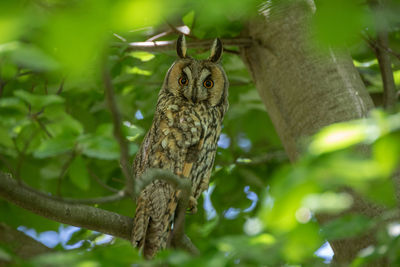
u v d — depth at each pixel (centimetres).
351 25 332
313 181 341
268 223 360
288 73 973
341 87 923
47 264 480
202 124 1084
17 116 651
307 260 526
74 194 1331
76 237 1240
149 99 1425
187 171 1045
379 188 389
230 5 396
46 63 403
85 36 310
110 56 1068
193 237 1370
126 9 310
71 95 1267
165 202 944
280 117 982
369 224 531
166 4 320
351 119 894
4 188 732
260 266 516
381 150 346
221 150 1459
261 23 1026
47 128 629
